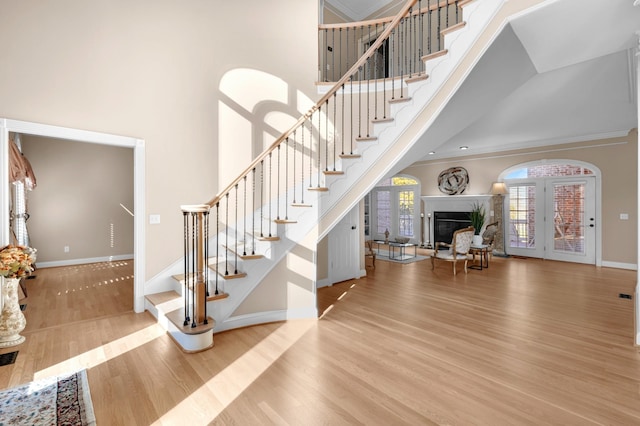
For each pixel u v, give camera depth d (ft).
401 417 6.25
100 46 11.14
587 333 10.34
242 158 14.15
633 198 19.81
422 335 10.21
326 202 11.66
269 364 8.33
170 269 12.66
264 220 14.67
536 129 20.03
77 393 7.00
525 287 16.14
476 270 20.33
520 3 8.00
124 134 11.55
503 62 9.53
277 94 14.88
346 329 10.70
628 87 13.21
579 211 22.13
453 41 9.46
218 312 10.39
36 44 10.03
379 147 11.07
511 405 6.63
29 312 12.07
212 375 7.79
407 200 31.32
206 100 13.34
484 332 10.45
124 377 7.69
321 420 6.17
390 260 23.81
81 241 21.30
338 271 17.21
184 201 12.88
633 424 6.03
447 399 6.83
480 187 26.43
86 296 14.14
